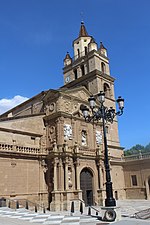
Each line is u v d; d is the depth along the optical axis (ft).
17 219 64.49
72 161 127.13
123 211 106.42
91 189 135.74
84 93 160.66
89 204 132.26
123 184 174.29
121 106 73.00
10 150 111.14
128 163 176.04
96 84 183.21
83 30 216.54
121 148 191.31
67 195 115.34
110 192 62.13
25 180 113.60
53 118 136.77
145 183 163.84
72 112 144.25
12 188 107.14
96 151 144.66
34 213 79.71
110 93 196.65
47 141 136.36
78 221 60.54
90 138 151.33
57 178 119.34
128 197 170.71
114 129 190.70
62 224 55.98
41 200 117.08
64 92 142.51
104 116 71.05
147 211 90.79
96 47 198.70
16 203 98.84
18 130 124.67
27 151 119.14
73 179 124.16
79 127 144.87
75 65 207.21
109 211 60.03
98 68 190.80
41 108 151.02
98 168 140.87
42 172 122.11
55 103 140.15
